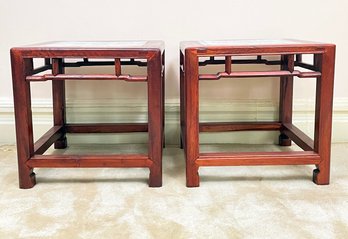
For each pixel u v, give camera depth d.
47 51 1.13
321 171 1.20
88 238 0.89
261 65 1.64
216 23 1.61
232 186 1.20
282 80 1.58
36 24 1.61
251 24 1.61
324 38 1.62
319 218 0.98
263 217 0.99
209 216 0.99
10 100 1.66
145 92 1.66
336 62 1.64
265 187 1.19
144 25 1.61
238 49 1.13
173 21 1.61
